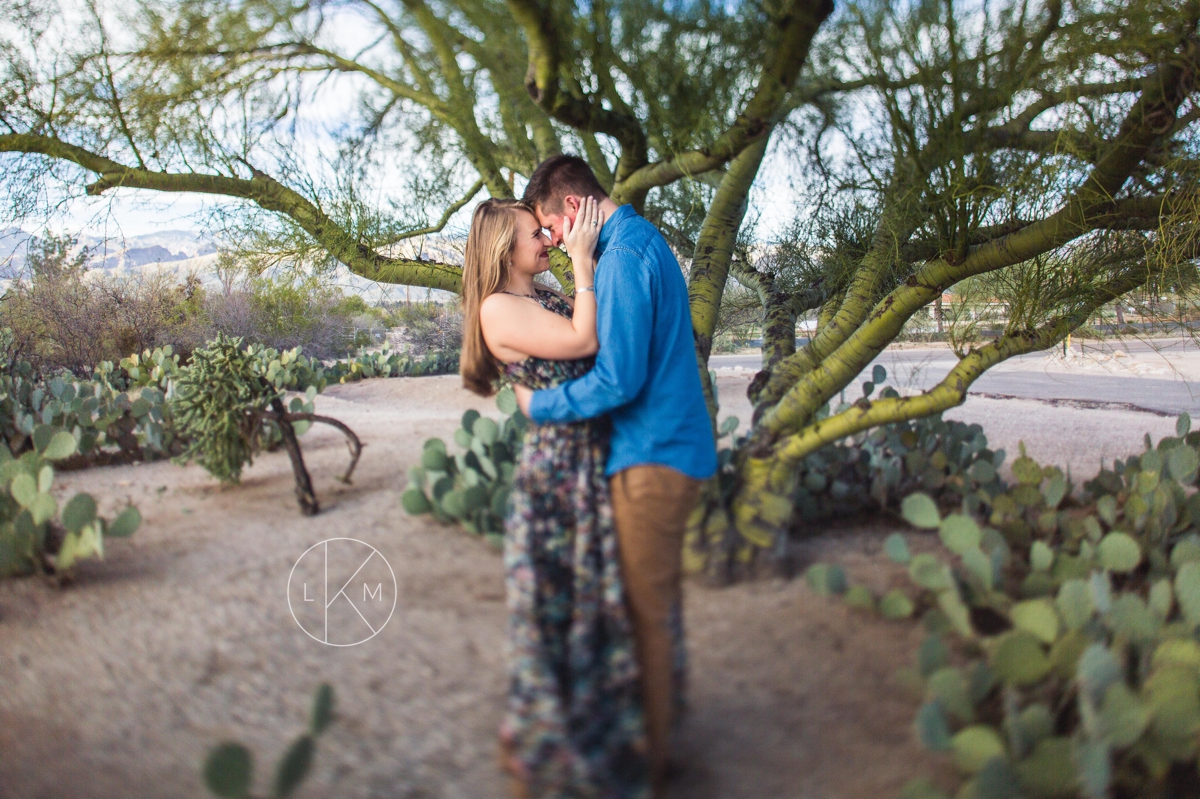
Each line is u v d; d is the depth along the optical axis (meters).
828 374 2.78
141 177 3.84
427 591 2.21
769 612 2.15
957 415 6.08
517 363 1.69
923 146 2.66
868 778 1.45
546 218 1.81
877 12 2.41
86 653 1.90
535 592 1.47
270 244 4.57
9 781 1.42
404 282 4.61
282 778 1.26
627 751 1.40
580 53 2.32
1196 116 2.64
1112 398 7.64
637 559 1.50
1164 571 2.39
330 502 3.13
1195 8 2.27
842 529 2.97
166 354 7.56
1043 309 2.95
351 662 1.85
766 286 4.48
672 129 2.55
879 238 3.48
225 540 2.68
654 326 1.61
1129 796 1.46
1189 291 3.27
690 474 1.55
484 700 1.70
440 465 3.03
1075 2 2.39
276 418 3.06
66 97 3.65
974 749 1.40
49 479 2.59
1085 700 1.42
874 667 1.86
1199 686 1.51
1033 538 2.85
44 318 8.80
